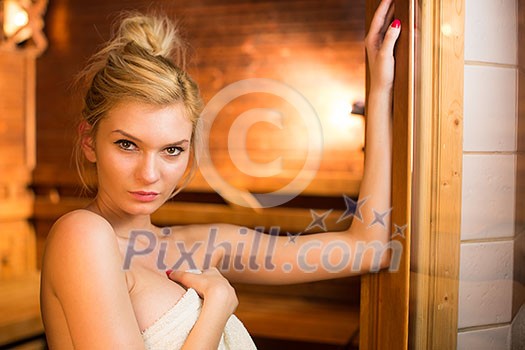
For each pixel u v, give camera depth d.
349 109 4.75
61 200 4.95
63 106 5.19
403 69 1.42
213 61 5.06
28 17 4.89
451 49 1.40
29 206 4.91
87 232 1.10
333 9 4.78
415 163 1.42
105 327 1.05
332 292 4.09
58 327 1.12
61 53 5.25
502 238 1.47
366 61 1.52
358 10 4.72
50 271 1.11
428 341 1.43
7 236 4.79
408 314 1.43
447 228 1.42
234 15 5.00
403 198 1.43
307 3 4.84
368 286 1.53
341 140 4.79
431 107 1.41
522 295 1.46
